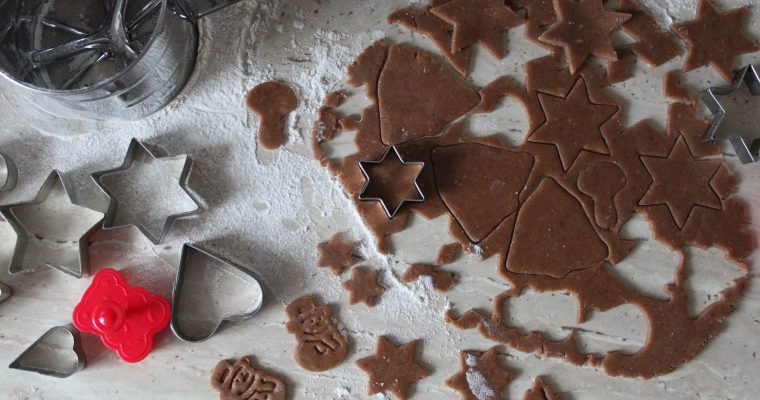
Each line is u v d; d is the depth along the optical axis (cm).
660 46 49
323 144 49
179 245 49
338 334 48
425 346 49
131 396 49
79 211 49
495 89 49
